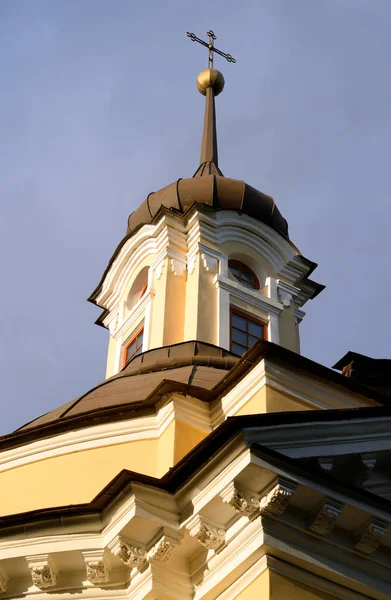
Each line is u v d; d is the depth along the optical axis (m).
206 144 37.38
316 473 16.88
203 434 21.20
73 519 18.81
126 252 31.98
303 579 16.86
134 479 17.94
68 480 22.11
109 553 18.52
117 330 31.55
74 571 19.08
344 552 17.30
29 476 22.66
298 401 20.09
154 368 25.61
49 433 22.95
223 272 30.23
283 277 31.67
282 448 17.08
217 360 25.61
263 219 31.92
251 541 16.89
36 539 19.00
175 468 17.66
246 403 20.30
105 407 22.58
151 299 30.19
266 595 16.44
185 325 29.06
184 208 31.62
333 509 16.88
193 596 17.97
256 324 30.16
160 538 17.75
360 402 21.03
